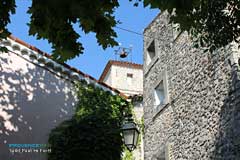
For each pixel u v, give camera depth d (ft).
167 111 40.09
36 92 35.60
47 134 34.27
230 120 29.22
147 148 43.06
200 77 34.73
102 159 29.32
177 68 39.65
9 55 35.29
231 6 24.97
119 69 95.91
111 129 30.60
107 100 37.88
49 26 16.28
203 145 32.30
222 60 31.60
